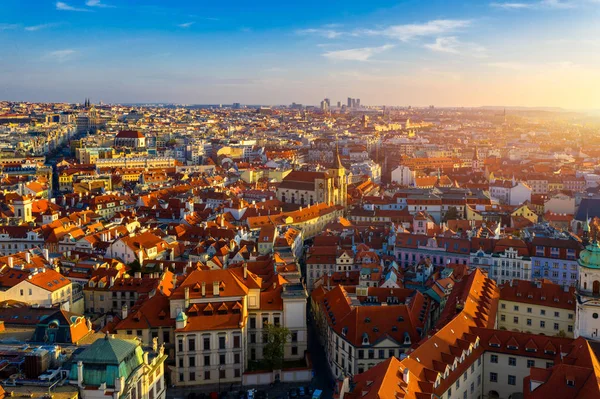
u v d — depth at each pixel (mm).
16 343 131250
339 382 122938
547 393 119625
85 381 107375
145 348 133250
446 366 131500
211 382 168625
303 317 182875
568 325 186875
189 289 175375
